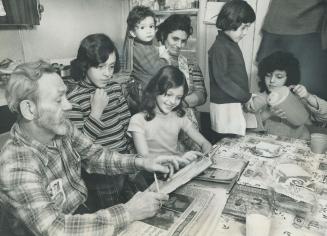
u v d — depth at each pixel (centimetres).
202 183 105
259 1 180
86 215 79
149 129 145
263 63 176
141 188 136
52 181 96
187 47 216
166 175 111
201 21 205
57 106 87
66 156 104
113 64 135
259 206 85
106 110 141
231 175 110
